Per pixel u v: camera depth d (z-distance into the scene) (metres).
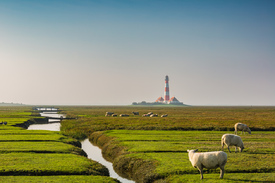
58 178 19.55
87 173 21.83
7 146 31.02
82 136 50.72
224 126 52.94
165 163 23.50
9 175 20.12
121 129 54.81
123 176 24.94
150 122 63.84
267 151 27.39
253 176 19.00
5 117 93.50
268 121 63.28
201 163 18.44
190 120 68.38
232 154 25.73
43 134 44.88
